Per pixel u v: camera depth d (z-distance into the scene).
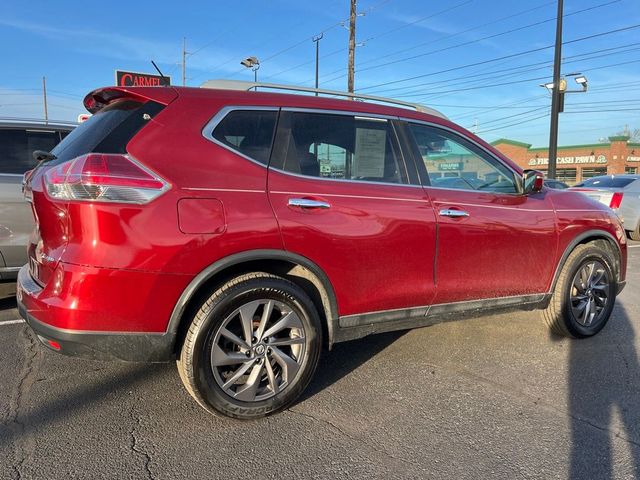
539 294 4.10
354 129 3.30
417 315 3.48
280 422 2.93
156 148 2.65
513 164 4.00
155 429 2.81
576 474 2.47
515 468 2.52
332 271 3.03
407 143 3.49
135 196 2.50
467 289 3.63
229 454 2.59
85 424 2.85
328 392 3.31
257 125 2.98
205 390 2.72
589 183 12.63
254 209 2.77
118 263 2.47
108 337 2.53
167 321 2.61
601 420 3.01
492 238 3.69
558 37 18.42
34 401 3.10
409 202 3.32
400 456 2.61
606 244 4.57
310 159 3.09
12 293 5.56
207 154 2.76
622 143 45.19
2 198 4.76
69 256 2.50
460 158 3.74
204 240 2.62
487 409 3.12
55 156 2.98
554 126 18.78
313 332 3.03
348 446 2.69
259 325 2.88
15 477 2.36
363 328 3.28
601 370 3.74
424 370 3.68
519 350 4.11
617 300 5.87
